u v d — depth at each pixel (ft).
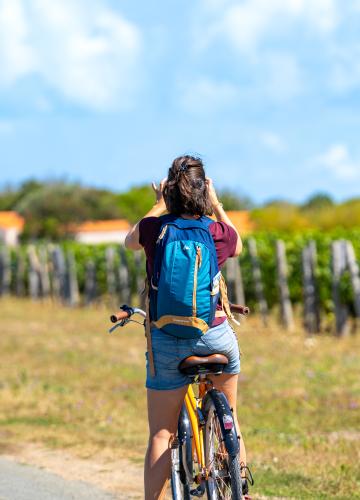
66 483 46.44
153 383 31.04
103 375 86.28
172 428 31.58
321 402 68.80
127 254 174.50
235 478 29.14
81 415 67.00
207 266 29.71
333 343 104.78
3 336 126.00
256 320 136.36
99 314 160.86
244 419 63.72
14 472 49.44
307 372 82.99
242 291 137.80
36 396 74.95
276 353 97.55
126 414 67.10
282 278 123.75
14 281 226.38
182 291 29.32
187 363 30.14
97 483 46.44
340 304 109.91
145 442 57.47
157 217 31.14
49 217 579.48
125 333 126.31
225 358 30.55
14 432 61.52
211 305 29.73
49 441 58.44
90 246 197.06
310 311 116.37
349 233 126.62
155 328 30.60
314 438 56.39
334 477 45.55
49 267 205.46
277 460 50.26
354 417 62.95
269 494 42.37
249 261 139.64
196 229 30.40
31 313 169.99
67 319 152.76
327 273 116.98
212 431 31.22
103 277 187.21
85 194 614.34
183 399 31.37
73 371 89.35
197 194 30.86
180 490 32.45
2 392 76.38
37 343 115.55
